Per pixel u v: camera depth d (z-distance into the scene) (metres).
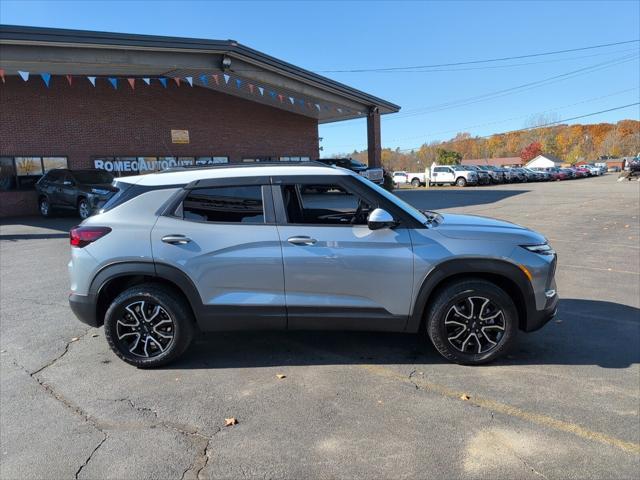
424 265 3.82
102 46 13.80
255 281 3.88
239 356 4.30
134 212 4.02
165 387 3.73
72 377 3.93
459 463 2.74
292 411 3.34
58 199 15.50
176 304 3.98
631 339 4.56
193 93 21.91
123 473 2.69
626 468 2.68
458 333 3.96
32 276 7.52
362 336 4.75
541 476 2.62
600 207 17.12
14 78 16.98
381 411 3.31
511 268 3.82
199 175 4.05
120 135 19.59
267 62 18.11
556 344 4.45
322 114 27.05
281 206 3.94
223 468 2.72
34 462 2.79
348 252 3.83
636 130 112.94
